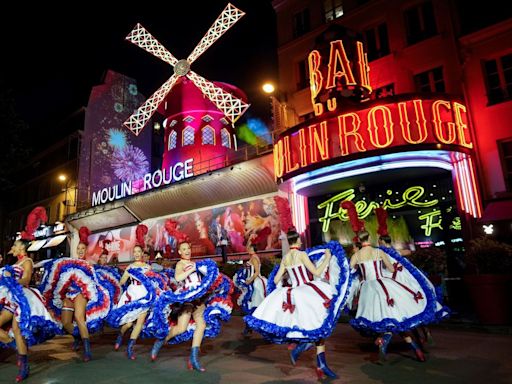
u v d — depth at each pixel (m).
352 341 6.78
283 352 6.11
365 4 15.27
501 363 5.00
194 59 23.53
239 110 21.59
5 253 36.44
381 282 5.22
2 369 5.39
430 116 11.09
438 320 5.64
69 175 29.73
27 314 4.83
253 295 7.93
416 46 13.85
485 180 11.75
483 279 7.55
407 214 13.19
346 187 14.17
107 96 31.30
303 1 17.23
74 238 28.20
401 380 4.37
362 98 12.85
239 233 18.17
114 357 5.95
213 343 7.01
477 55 12.59
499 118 11.86
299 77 16.80
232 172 17.53
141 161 32.41
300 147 12.51
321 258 4.99
